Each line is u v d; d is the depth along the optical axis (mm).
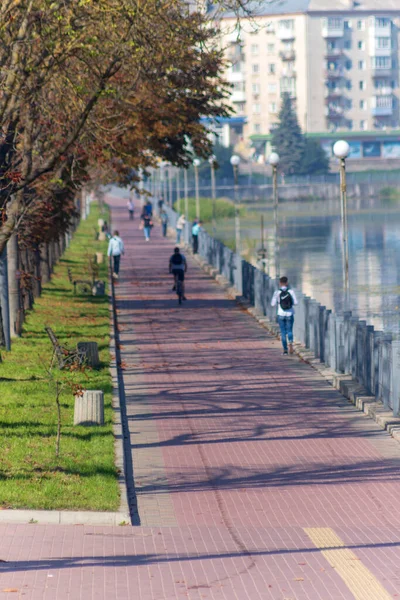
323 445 38656
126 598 20875
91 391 39844
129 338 68625
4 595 20828
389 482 33250
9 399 43812
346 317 53344
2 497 28844
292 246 163375
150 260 130250
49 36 42125
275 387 50812
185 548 25141
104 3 41500
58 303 83375
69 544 25078
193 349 63500
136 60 46031
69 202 78438
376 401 45125
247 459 36500
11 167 46031
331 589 21703
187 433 40719
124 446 38406
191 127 72438
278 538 26438
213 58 62812
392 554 24641
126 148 66250
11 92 41531
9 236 39875
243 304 85125
